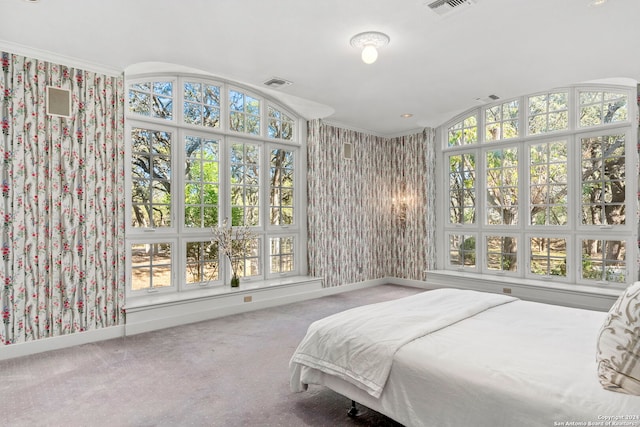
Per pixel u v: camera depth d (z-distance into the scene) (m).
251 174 5.21
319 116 5.59
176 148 4.48
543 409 1.38
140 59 3.56
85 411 2.26
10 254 3.17
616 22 2.86
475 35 3.08
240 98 5.10
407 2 2.60
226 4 2.62
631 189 4.36
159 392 2.50
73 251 3.48
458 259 6.01
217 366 2.94
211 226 4.77
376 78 4.08
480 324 2.26
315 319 4.30
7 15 2.73
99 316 3.60
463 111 5.60
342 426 2.10
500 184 5.51
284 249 5.58
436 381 1.68
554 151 4.99
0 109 3.13
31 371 2.85
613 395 1.38
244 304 4.66
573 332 2.10
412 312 2.45
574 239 4.80
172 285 4.44
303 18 2.82
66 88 3.46
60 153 3.42
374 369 1.90
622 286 4.43
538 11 2.71
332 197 5.91
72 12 2.70
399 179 6.59
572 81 4.18
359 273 6.30
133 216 4.15
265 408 2.29
